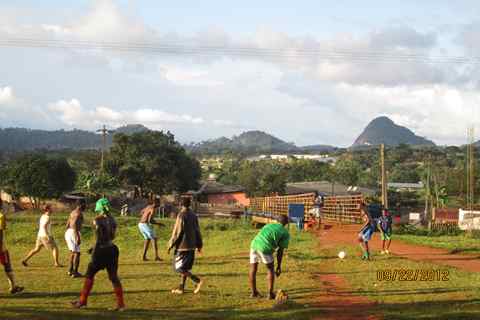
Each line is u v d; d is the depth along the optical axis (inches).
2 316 338.0
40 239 615.5
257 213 1473.9
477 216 1608.0
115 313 352.8
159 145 3026.6
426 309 365.4
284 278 495.5
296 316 345.4
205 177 5378.9
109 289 445.1
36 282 484.7
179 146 3198.8
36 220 1263.5
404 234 1122.0
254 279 410.3
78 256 526.9
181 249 420.8
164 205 2112.5
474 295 417.7
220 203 3590.1
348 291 434.9
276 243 406.0
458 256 679.7
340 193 3179.1
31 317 336.2
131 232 1122.0
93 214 1523.1
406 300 398.3
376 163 5659.5
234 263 622.2
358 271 537.6
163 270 571.2
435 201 2696.9
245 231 1101.7
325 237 915.4
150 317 342.0
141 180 2987.2
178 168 3095.5
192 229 424.2
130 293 425.7
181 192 3267.7
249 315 348.2
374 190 3336.6
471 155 1921.8
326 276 514.3
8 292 430.9
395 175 4805.6
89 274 370.0
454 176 2935.5
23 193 2578.7
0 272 554.3
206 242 977.5
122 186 3011.8
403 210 2770.7
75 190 2849.4
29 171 2556.6
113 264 371.6
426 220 1760.6
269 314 350.9
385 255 661.9
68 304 381.7
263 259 402.9
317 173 4667.8
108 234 371.6
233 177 4896.7
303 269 550.9
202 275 526.0
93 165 3619.6
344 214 1243.2
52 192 2564.0
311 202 1199.6
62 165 2645.2
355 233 983.6
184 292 429.4
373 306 376.5
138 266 610.2
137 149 2977.4
